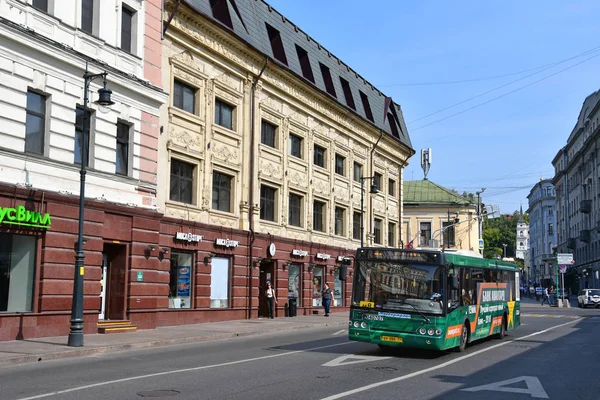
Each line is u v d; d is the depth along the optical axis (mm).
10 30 18438
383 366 14727
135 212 23312
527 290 109062
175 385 11352
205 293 28000
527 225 155500
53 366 14414
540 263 128125
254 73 31859
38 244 19578
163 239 25406
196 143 27781
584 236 79562
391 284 16938
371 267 17250
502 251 144250
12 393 10445
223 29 28938
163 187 25562
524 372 14258
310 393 10711
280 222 34500
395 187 51500
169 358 15945
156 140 24875
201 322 27672
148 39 24719
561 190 103562
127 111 23359
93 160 21656
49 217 19594
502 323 23594
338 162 42250
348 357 16359
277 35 35188
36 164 19422
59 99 20391
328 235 39844
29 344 17625
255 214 31938
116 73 22531
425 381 12516
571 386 12383
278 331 25922
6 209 18188
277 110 34438
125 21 23891
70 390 10734
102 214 21750
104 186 22062
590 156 79625
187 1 26594
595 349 19734
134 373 13000
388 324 16641
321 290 39281
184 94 27531
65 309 20203
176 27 26438
